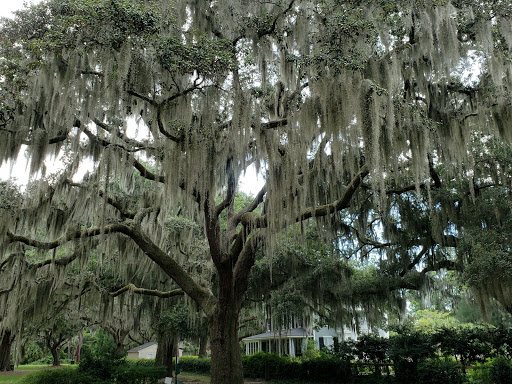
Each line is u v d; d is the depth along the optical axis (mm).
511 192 8930
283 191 7918
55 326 19188
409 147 8000
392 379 11234
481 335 10352
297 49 8734
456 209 10023
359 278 13578
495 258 7418
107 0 6289
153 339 32812
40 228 12594
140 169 9008
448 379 9742
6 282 11438
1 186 9750
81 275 12547
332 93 6734
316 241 13203
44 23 7898
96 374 10164
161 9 7523
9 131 7520
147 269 12352
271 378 14766
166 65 6859
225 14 7980
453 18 7730
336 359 12969
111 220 10625
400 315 13266
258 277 13484
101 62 7160
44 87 7332
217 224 9281
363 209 11078
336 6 7723
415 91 9141
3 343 20172
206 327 15195
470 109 9273
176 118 7891
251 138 8328
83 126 8094
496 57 7742
